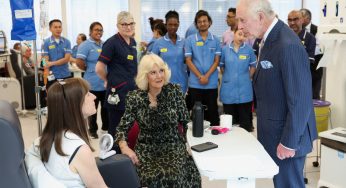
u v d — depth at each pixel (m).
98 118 5.66
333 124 3.76
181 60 4.30
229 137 2.25
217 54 4.27
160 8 7.78
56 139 1.60
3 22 7.27
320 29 3.54
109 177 2.00
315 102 3.72
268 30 1.97
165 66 2.58
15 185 1.34
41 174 1.48
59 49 5.36
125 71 3.38
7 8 7.22
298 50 1.84
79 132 1.65
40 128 3.31
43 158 1.62
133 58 3.41
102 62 3.38
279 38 1.92
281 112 1.99
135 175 2.04
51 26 5.32
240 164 1.78
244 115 4.32
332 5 3.38
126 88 3.37
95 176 1.61
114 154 2.07
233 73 4.22
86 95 1.68
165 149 2.52
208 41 4.24
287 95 1.86
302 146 2.00
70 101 1.62
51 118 1.62
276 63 1.92
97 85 4.66
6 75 6.34
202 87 4.23
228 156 1.90
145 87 2.57
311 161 3.73
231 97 4.25
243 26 2.01
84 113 1.69
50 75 5.09
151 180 2.30
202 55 4.24
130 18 3.35
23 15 3.02
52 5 7.54
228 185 1.83
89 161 1.59
